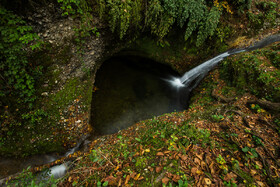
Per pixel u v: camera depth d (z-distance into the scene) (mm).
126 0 4699
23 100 4145
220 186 2422
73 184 2762
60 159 4488
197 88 6707
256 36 6996
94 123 5555
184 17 5340
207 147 3168
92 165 3303
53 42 4352
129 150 3463
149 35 6430
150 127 4602
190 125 3973
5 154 4188
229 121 3922
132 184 2598
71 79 4926
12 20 3484
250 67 5242
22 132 4262
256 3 7113
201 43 6145
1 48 3436
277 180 2547
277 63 4980
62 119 4730
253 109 4320
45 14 4008
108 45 5883
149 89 7250
